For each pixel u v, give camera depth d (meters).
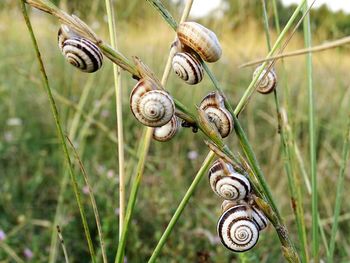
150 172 0.46
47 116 0.63
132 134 0.53
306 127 0.51
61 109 0.57
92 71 0.13
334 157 0.45
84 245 0.40
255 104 0.65
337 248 0.40
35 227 0.43
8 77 0.66
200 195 0.48
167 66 0.15
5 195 0.45
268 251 0.36
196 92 0.62
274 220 0.14
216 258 0.36
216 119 0.13
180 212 0.15
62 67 0.63
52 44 0.74
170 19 0.13
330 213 0.39
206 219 0.43
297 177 0.19
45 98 0.64
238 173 0.13
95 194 0.44
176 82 0.64
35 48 0.13
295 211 0.18
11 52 0.72
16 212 0.44
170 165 0.48
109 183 0.44
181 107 0.13
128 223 0.16
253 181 0.13
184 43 0.13
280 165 0.47
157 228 0.41
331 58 0.53
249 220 0.13
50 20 0.76
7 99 0.65
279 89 0.64
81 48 0.13
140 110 0.13
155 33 0.67
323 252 0.35
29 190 0.47
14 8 0.83
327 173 0.47
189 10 0.15
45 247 0.39
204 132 0.13
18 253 0.38
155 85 0.13
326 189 0.46
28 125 0.63
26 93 0.66
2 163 0.54
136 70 0.13
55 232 0.35
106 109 0.58
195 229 0.40
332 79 0.59
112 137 0.35
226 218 0.14
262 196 0.14
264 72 0.15
